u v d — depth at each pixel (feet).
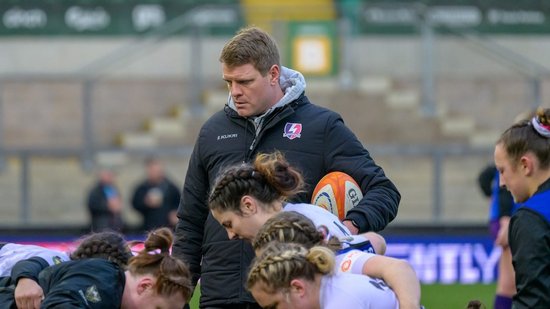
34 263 51.80
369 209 53.06
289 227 45.62
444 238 142.61
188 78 189.06
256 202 48.70
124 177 171.12
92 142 182.50
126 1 203.21
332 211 54.03
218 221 51.37
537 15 206.49
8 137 184.14
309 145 55.36
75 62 200.85
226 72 54.60
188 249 57.88
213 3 202.28
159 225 151.43
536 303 43.29
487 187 87.97
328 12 185.06
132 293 47.55
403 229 145.38
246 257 54.70
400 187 165.89
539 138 45.91
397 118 188.03
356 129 187.11
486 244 142.41
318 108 56.44
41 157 167.73
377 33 195.31
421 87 192.54
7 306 51.06
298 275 43.01
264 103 54.90
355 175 55.11
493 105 190.08
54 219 165.78
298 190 50.24
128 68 190.39
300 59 184.85
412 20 195.93
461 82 191.21
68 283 46.68
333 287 43.80
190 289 48.19
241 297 54.49
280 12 184.03
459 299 120.06
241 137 56.08
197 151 57.77
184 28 191.93
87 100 183.93
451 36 192.34
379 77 193.47
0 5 202.28
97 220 151.94
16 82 185.16
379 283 44.80
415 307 43.96
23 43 200.95
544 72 190.39
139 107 187.73
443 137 187.83
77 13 202.90
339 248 46.57
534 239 43.52
